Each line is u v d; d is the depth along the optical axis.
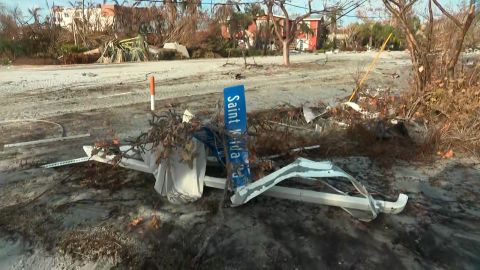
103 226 3.81
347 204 4.09
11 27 29.56
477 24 10.23
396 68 20.28
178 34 35.91
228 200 4.29
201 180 4.33
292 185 4.65
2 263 3.35
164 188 4.37
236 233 3.71
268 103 10.16
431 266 3.31
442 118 7.29
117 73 17.36
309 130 7.06
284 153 5.68
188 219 3.94
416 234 3.77
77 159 5.43
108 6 42.06
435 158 5.87
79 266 3.33
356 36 49.94
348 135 6.69
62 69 19.86
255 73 17.67
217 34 36.94
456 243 3.65
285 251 3.46
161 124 4.34
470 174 5.30
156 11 36.56
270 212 4.11
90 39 31.11
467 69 8.37
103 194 4.48
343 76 16.81
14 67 21.41
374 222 3.97
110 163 5.10
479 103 6.94
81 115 8.56
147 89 12.52
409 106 7.63
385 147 6.18
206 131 4.40
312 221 3.95
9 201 4.32
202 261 3.34
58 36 30.02
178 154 4.25
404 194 4.52
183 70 18.92
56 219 3.94
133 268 3.29
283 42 21.91
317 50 47.44
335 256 3.41
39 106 9.59
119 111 8.99
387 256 3.42
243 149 4.30
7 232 3.73
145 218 3.96
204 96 11.21
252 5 35.09
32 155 5.82
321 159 5.72
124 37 32.69
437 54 8.39
